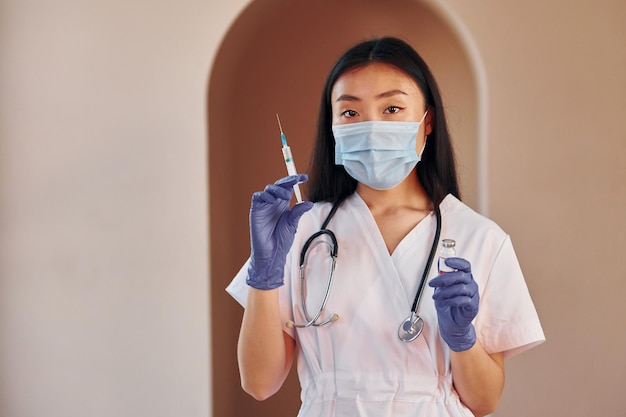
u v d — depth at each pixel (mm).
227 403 2744
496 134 2494
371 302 1375
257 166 2969
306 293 1418
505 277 1382
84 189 2654
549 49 2477
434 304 1312
